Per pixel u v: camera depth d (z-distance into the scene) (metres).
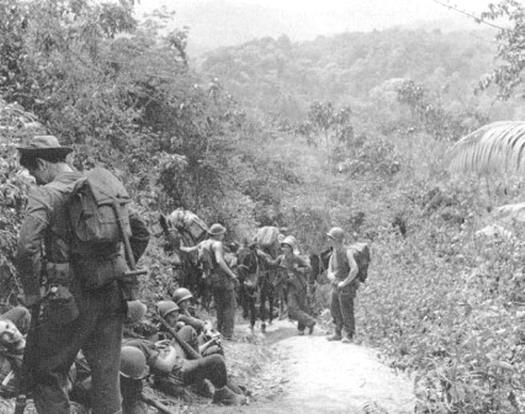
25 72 10.39
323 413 7.14
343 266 11.57
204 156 15.70
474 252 12.23
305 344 11.48
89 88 11.23
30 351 4.38
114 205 4.34
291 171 27.97
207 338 8.30
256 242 13.84
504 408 6.09
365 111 94.81
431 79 160.38
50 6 11.43
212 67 159.50
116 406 4.53
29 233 4.14
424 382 7.31
